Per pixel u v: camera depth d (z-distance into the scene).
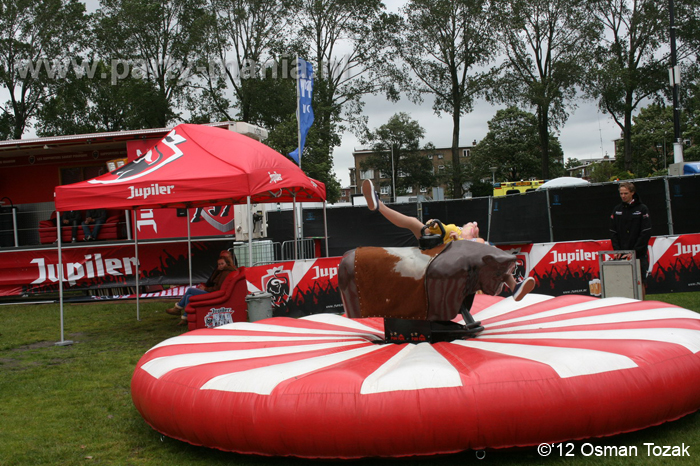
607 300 5.37
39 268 12.68
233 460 3.49
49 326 9.59
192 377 3.66
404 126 60.50
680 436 3.43
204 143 8.38
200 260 12.35
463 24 33.72
